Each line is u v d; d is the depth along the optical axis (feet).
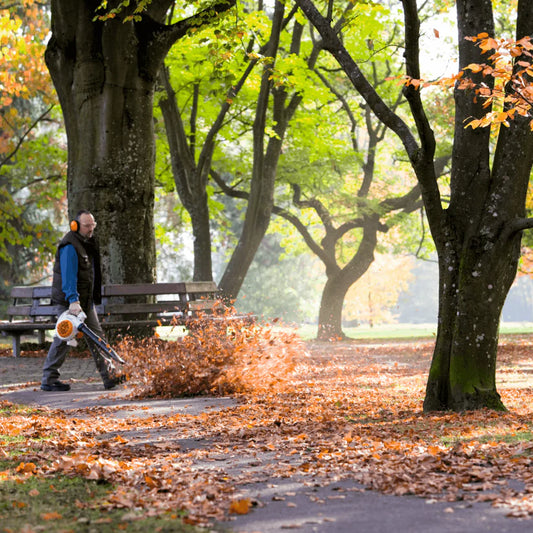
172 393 35.58
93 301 37.86
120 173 53.31
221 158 104.42
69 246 36.32
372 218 122.21
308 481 17.22
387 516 13.98
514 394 37.11
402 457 19.29
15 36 84.53
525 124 29.86
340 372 52.08
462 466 17.69
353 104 123.03
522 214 30.42
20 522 13.69
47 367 37.55
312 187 116.88
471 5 30.94
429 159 29.86
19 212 96.43
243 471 18.57
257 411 30.19
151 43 53.52
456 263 30.63
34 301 55.47
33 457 19.99
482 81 30.83
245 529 13.39
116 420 27.99
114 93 52.95
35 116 127.13
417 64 28.91
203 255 83.56
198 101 91.30
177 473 18.15
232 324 38.04
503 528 12.94
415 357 69.31
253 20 67.97
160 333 44.70
